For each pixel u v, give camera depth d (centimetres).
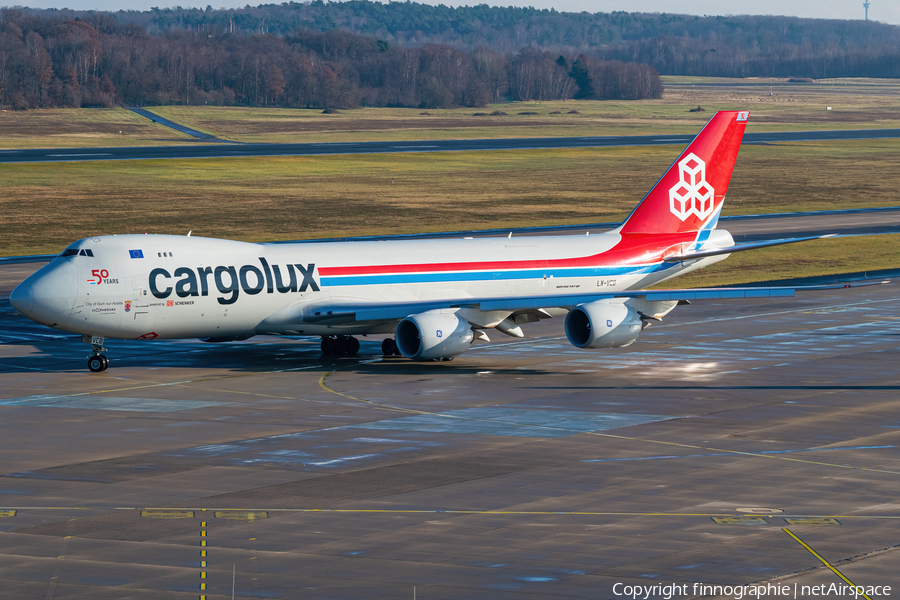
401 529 8838
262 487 10169
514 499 9756
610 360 18112
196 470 10825
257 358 18325
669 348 19325
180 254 16538
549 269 19162
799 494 9944
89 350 19038
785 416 13588
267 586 7500
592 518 9156
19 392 15112
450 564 7975
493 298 16862
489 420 13325
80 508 9444
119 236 16500
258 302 16900
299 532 8756
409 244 18525
